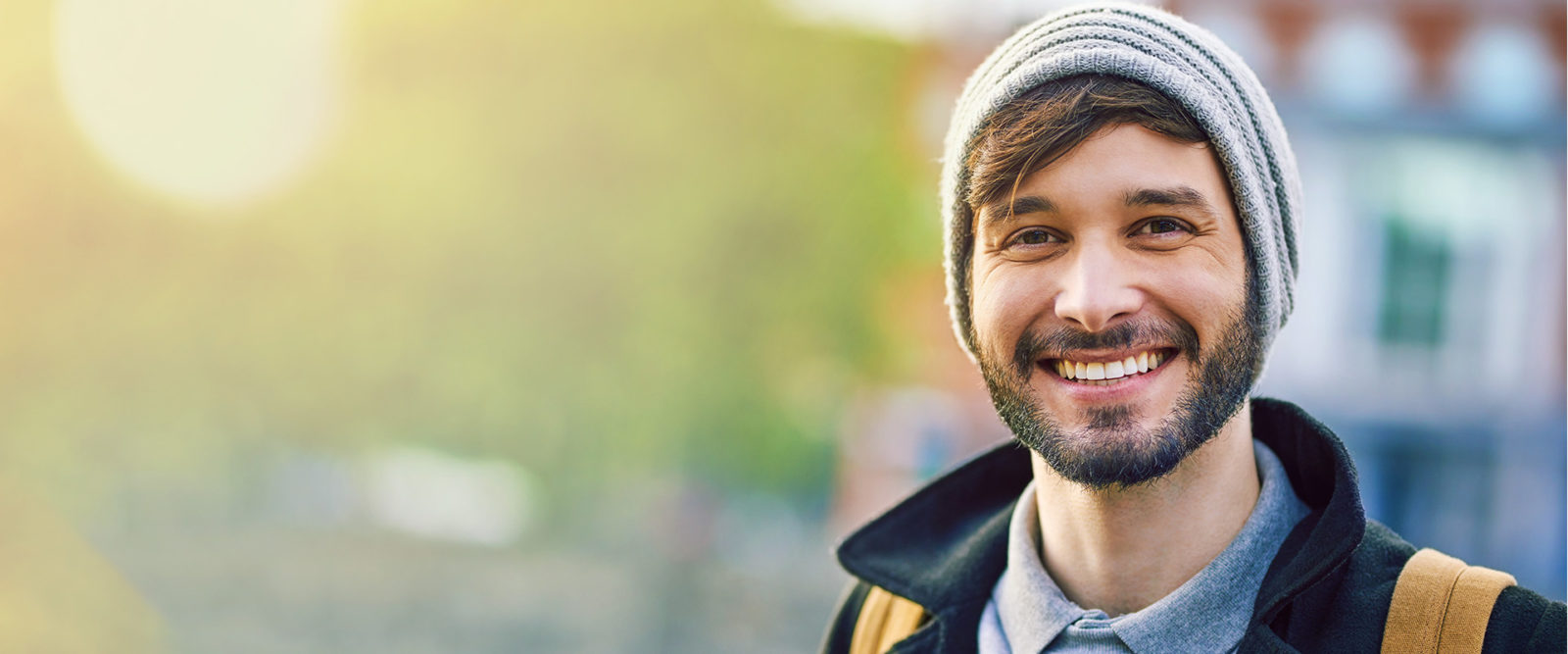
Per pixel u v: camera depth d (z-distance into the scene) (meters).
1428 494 16.33
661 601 15.06
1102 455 1.39
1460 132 16.20
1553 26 16.20
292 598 15.43
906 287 15.57
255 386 10.24
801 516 19.50
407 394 11.38
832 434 15.88
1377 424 16.19
